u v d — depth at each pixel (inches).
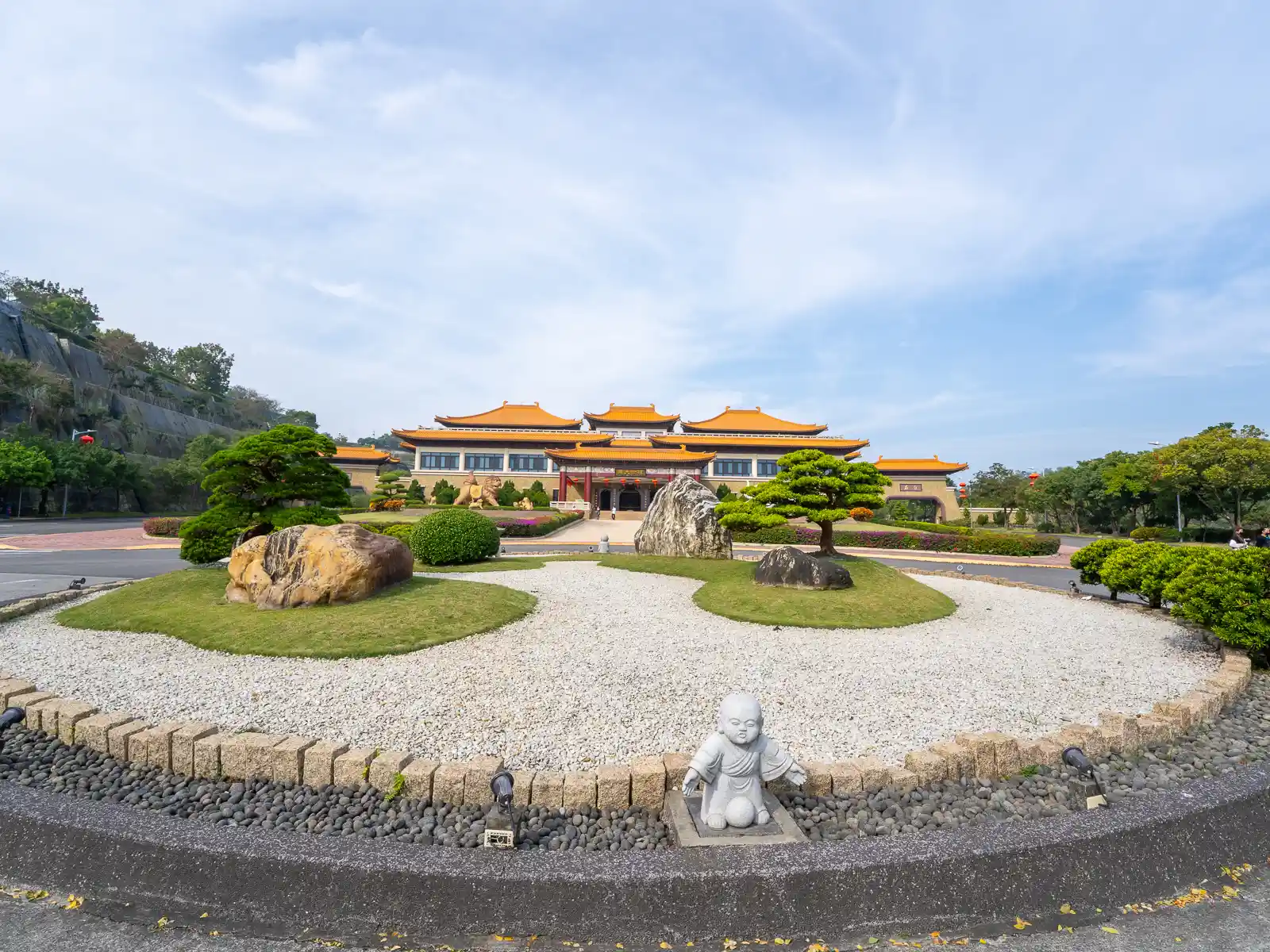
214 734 233.5
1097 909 156.6
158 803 204.4
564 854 157.8
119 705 277.1
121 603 441.1
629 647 377.7
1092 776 207.9
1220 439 1654.8
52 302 3193.9
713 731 261.3
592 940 142.9
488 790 201.0
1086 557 600.1
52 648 359.3
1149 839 167.3
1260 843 179.6
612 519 2102.6
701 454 2187.5
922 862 152.3
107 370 2992.1
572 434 2396.7
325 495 548.4
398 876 147.6
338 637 354.6
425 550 712.4
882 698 301.9
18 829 166.1
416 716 265.1
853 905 147.4
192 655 344.2
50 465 1987.0
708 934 143.5
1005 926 150.5
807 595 506.3
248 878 151.5
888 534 1347.2
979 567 1024.9
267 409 4279.0
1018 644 417.1
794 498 706.2
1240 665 346.3
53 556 950.4
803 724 269.9
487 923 144.7
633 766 203.8
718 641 399.9
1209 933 149.2
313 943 142.7
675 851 158.9
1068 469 2276.1
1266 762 217.5
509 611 427.2
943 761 217.5
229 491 548.1
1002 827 167.5
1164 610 538.9
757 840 172.7
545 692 295.9
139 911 152.0
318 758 212.1
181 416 3260.3
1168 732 257.0
